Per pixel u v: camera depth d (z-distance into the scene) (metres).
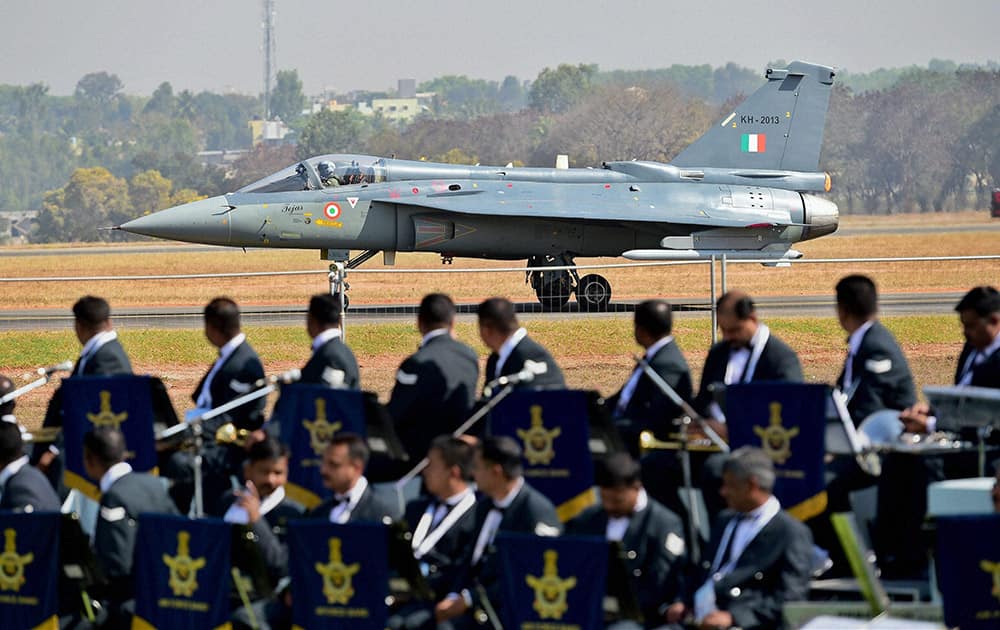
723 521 35.44
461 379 44.28
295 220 124.00
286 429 40.97
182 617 34.00
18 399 81.75
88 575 34.81
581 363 89.12
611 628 34.19
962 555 30.53
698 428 41.94
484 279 166.38
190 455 45.06
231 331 46.97
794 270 175.50
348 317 108.94
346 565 32.56
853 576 39.00
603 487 34.75
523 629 31.53
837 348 93.50
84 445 38.31
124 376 42.00
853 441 38.09
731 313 43.06
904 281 154.50
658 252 132.12
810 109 145.75
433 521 37.19
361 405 39.84
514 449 35.38
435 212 127.19
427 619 35.38
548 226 131.25
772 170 144.75
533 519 35.22
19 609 34.81
